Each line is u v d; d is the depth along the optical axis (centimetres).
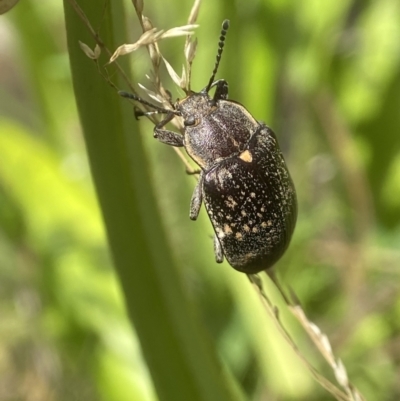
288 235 12
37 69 16
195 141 13
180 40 15
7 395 15
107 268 15
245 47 15
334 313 15
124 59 12
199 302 15
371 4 17
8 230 16
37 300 16
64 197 15
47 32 16
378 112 16
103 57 12
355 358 15
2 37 20
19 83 22
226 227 13
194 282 15
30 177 15
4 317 15
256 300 14
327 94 16
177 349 13
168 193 15
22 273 16
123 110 12
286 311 14
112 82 12
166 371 13
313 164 17
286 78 16
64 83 16
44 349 15
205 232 15
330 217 16
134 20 15
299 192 16
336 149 16
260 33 15
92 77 12
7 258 16
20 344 15
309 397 14
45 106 16
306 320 12
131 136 12
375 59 16
